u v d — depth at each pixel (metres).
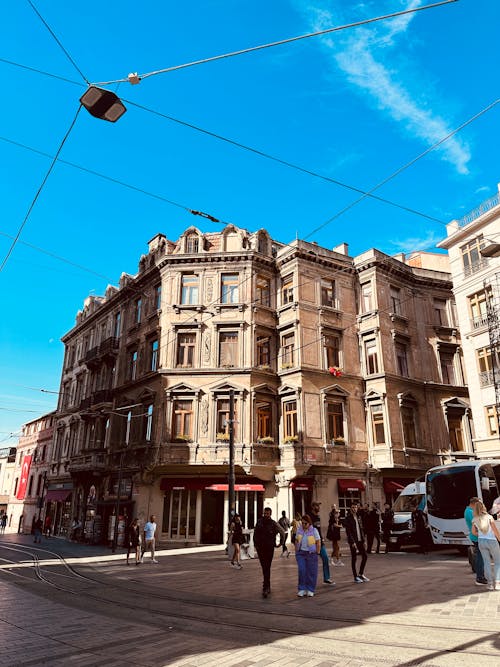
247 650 6.40
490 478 18.95
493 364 27.36
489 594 9.53
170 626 7.87
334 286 31.77
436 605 8.80
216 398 27.75
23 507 49.78
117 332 36.94
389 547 20.44
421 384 31.66
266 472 26.86
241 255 30.31
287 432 28.14
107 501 29.41
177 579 13.61
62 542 32.38
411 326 32.97
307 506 26.92
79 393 41.50
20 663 5.93
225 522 25.89
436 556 18.36
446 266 38.94
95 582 13.21
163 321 30.19
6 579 13.91
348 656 6.07
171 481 26.78
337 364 30.25
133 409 30.98
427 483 19.44
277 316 30.67
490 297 28.72
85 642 6.86
